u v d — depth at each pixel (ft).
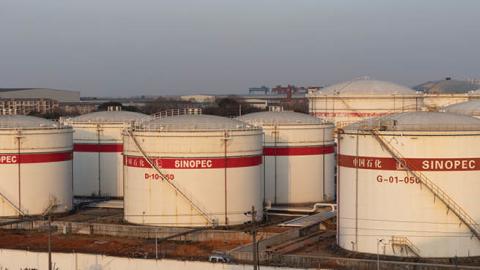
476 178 142.92
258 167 190.70
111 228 181.47
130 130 188.34
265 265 139.13
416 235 142.82
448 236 142.41
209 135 180.96
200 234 171.32
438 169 141.49
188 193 180.96
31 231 184.75
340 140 154.20
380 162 144.56
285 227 180.45
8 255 156.25
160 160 182.09
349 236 151.64
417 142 141.59
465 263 139.95
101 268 148.46
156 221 183.01
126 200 190.90
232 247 160.15
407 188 142.61
